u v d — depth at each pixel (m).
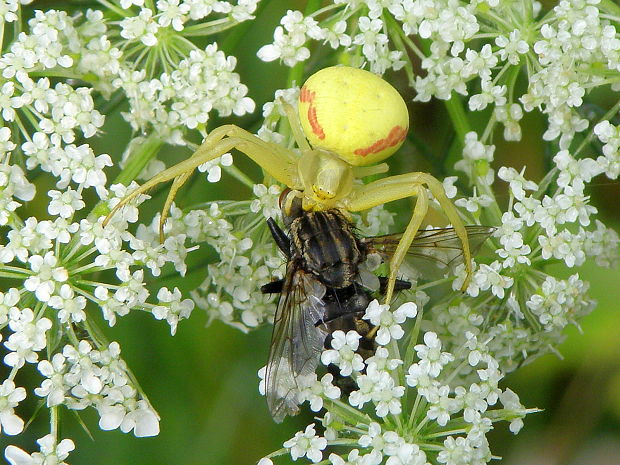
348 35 0.10
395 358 0.09
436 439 0.09
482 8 0.09
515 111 0.10
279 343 0.09
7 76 0.09
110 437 0.10
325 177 0.09
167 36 0.09
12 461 0.09
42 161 0.09
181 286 0.10
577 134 0.10
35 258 0.09
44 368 0.09
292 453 0.09
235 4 0.10
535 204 0.09
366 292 0.09
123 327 0.10
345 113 0.09
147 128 0.10
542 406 0.11
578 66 0.10
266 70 0.10
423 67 0.10
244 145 0.09
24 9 0.10
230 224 0.09
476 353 0.09
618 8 0.10
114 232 0.09
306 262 0.09
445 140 0.10
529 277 0.10
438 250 0.09
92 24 0.09
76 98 0.09
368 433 0.09
